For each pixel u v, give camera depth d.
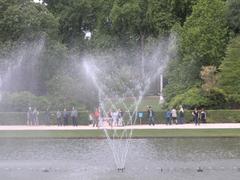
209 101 80.12
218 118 76.19
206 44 88.38
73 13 146.12
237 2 91.44
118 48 131.75
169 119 73.81
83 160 41.19
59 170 37.06
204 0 92.06
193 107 79.88
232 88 81.56
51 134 58.53
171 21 113.62
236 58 82.88
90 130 64.19
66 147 48.62
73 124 72.50
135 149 46.72
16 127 70.56
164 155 43.00
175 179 33.16
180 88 87.62
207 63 88.62
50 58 95.75
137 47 132.25
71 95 80.88
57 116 73.50
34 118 74.88
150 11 117.69
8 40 97.88
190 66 88.56
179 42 98.44
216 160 40.16
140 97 108.94
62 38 145.50
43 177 34.53
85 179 33.66
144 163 39.34
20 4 102.00
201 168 36.91
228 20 91.94
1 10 100.19
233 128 64.12
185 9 113.44
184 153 43.91
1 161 40.88
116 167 37.88
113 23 133.50
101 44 130.75
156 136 55.00
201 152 44.34
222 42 89.75
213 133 57.50
